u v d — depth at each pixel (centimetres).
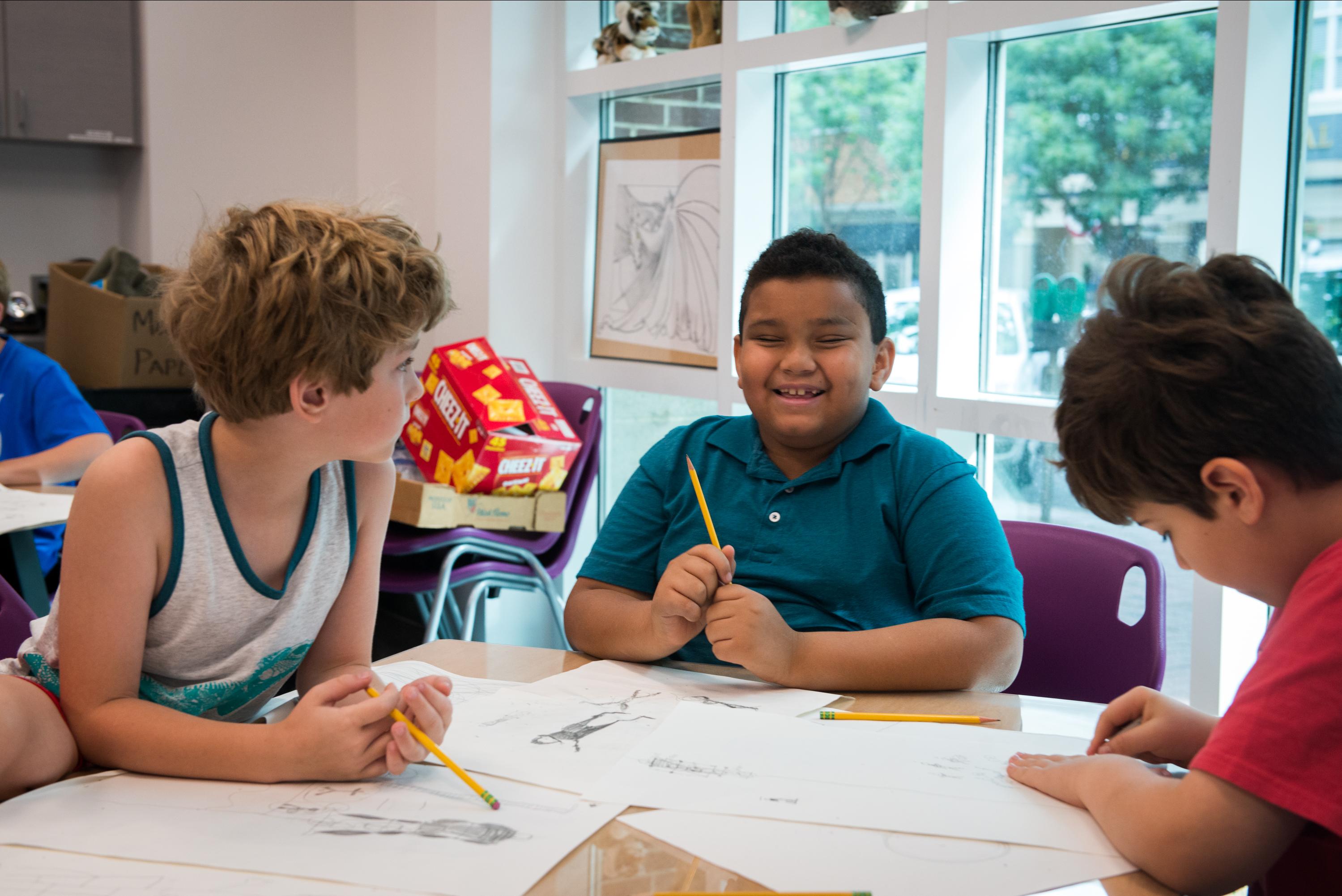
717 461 131
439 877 61
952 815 71
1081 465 72
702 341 258
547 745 82
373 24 348
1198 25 174
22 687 79
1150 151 182
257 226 80
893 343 132
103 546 81
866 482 123
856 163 232
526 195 288
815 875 62
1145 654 123
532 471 228
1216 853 62
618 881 61
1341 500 66
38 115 325
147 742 77
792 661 99
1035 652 132
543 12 284
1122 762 73
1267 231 164
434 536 217
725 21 242
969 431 200
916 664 100
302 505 92
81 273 316
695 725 87
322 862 63
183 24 336
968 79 201
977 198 206
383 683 93
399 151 338
